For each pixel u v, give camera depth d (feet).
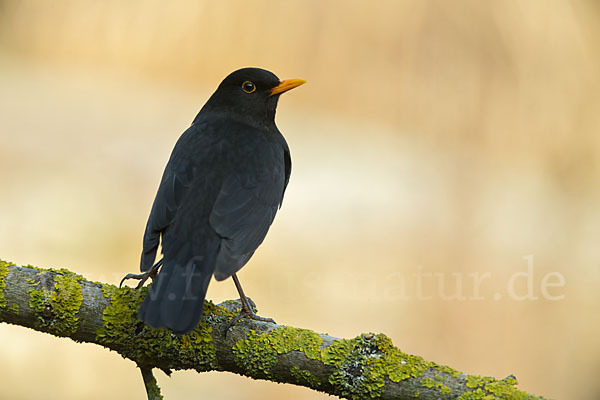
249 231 22.31
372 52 56.34
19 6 63.31
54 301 19.63
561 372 42.93
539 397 17.97
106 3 62.03
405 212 49.49
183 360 19.76
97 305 19.80
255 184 23.22
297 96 57.31
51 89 58.70
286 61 57.72
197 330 19.75
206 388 38.73
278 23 58.18
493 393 18.12
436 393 18.38
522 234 48.03
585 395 42.47
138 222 47.65
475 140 53.21
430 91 54.49
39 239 44.57
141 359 19.90
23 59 62.18
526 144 52.06
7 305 19.61
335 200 50.57
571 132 51.42
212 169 23.00
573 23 51.78
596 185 50.62
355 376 18.86
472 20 53.31
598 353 43.32
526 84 52.16
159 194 22.59
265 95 26.09
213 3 59.36
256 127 26.02
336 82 56.85
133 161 52.47
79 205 47.57
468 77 53.26
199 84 59.41
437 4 54.39
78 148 53.21
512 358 43.01
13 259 43.01
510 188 50.78
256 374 19.66
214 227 21.85
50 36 62.23
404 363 18.78
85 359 37.93
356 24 56.80
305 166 52.70
